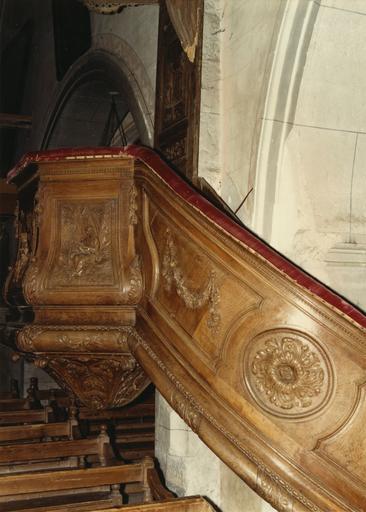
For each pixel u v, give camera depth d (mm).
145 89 5062
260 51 3445
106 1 4434
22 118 9727
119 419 6922
